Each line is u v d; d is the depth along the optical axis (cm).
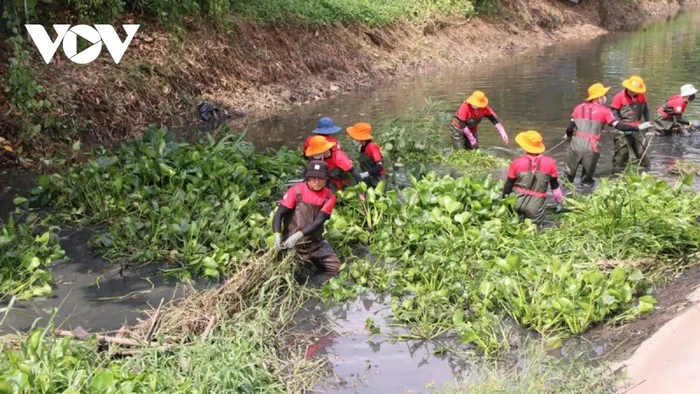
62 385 461
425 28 2359
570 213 824
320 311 645
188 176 877
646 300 609
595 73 2059
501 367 539
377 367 549
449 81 1955
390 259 733
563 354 555
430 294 638
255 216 790
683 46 2705
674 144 1213
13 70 1129
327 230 763
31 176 1036
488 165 1104
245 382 491
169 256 746
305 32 1848
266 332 583
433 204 813
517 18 2886
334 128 838
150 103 1369
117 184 859
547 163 812
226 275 712
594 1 3512
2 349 516
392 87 1858
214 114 1455
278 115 1502
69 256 759
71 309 643
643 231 745
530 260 686
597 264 688
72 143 1180
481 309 617
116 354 535
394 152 1145
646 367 506
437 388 517
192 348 525
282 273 670
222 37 1611
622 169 1081
